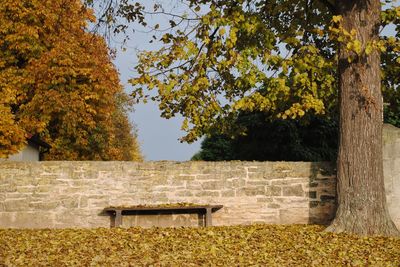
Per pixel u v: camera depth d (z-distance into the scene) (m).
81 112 24.95
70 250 10.21
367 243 10.98
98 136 29.17
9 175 13.78
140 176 13.96
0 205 13.70
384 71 15.01
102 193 13.91
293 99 14.53
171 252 10.12
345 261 9.52
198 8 13.48
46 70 24.11
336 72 15.18
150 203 13.92
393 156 13.62
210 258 9.67
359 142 12.05
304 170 14.09
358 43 11.06
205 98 14.02
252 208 14.02
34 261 9.28
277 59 13.28
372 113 12.08
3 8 24.06
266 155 26.53
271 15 15.05
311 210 14.02
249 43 13.95
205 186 14.02
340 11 12.15
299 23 15.21
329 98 15.45
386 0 13.29
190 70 13.20
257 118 26.03
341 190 12.21
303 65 13.00
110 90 26.38
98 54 25.70
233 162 14.10
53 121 26.98
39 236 11.87
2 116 20.19
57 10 24.30
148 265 9.09
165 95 13.16
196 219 13.95
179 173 14.02
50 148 27.55
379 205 12.01
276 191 14.07
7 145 20.14
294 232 12.31
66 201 13.81
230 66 13.17
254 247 10.67
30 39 24.22
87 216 13.84
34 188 13.79
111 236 11.79
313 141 25.73
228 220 14.00
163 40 13.44
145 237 11.66
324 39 15.45
